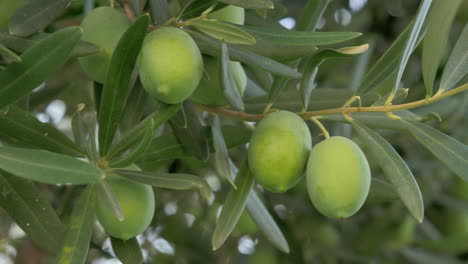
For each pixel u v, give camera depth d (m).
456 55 0.42
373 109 0.43
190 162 0.59
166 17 0.44
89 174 0.38
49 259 0.59
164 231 0.66
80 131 0.43
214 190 0.66
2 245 0.61
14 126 0.42
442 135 0.42
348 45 0.68
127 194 0.42
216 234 0.42
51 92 0.53
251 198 0.48
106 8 0.43
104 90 0.42
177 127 0.45
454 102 0.64
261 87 0.53
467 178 0.41
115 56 0.41
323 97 0.46
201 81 0.44
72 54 0.42
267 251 0.63
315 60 0.43
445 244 0.65
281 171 0.41
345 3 0.72
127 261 0.43
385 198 0.47
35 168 0.38
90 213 0.41
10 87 0.39
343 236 0.70
